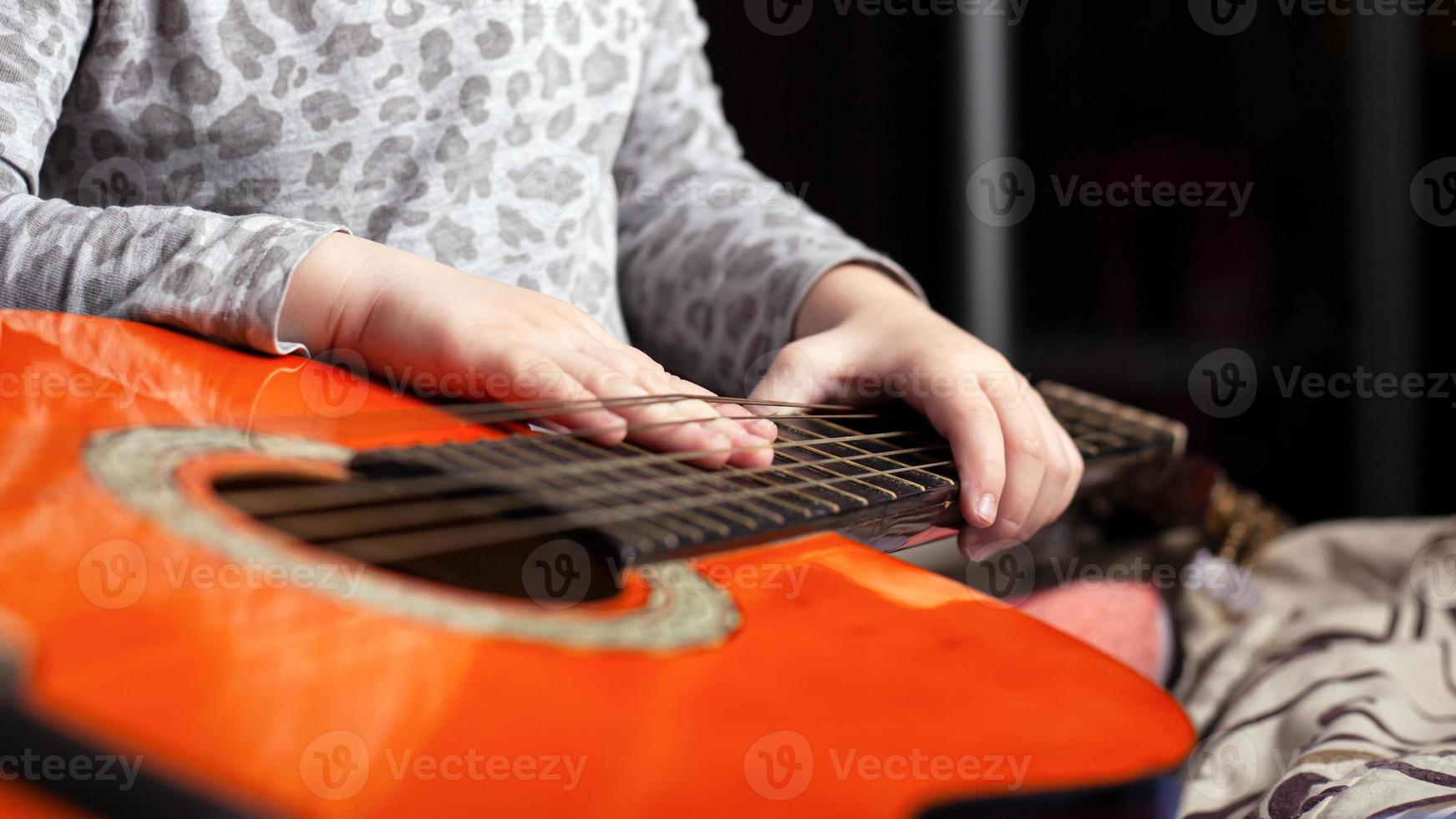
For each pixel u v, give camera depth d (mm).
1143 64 2199
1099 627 916
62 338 490
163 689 263
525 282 760
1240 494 1133
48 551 310
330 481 423
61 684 258
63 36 625
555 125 768
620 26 808
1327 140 2121
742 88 2100
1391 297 2104
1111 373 2279
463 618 331
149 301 529
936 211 2248
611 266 848
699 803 278
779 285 821
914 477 569
